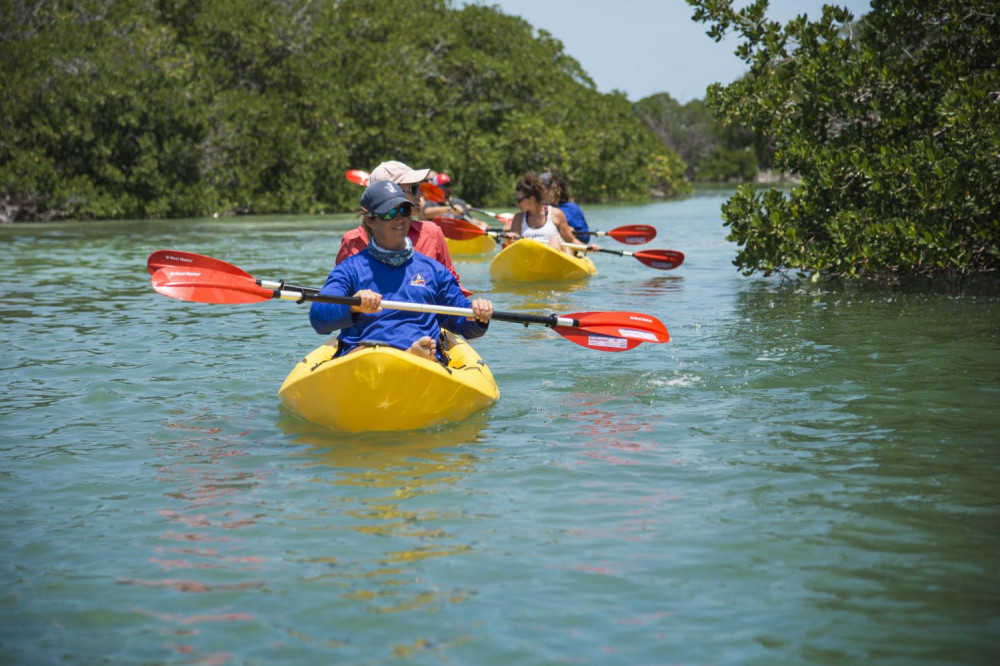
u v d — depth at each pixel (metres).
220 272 5.16
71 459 4.23
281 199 32.75
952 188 8.82
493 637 2.60
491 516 3.48
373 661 2.49
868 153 9.95
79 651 2.55
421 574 2.99
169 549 3.21
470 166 37.44
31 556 3.18
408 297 5.08
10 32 29.09
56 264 13.49
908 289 9.42
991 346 6.36
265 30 34.16
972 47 10.02
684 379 5.64
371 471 4.02
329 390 4.62
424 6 43.22
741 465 4.02
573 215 11.98
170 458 4.24
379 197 4.97
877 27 10.27
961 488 3.68
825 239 10.38
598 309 8.59
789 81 10.68
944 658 2.45
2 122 27.62
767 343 6.70
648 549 3.17
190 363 6.26
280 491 3.78
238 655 2.52
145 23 30.78
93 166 29.11
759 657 2.48
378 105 35.69
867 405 4.95
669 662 2.46
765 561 3.06
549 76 42.31
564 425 4.71
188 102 30.11
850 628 2.62
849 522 3.37
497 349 6.67
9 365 6.20
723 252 14.65
